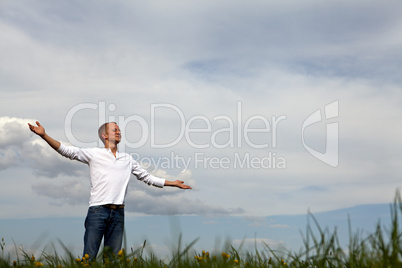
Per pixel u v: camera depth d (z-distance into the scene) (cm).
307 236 234
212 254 270
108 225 419
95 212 409
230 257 276
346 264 225
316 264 228
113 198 415
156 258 271
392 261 205
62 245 288
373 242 218
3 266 269
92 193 418
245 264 275
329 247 226
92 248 401
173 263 254
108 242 417
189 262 259
